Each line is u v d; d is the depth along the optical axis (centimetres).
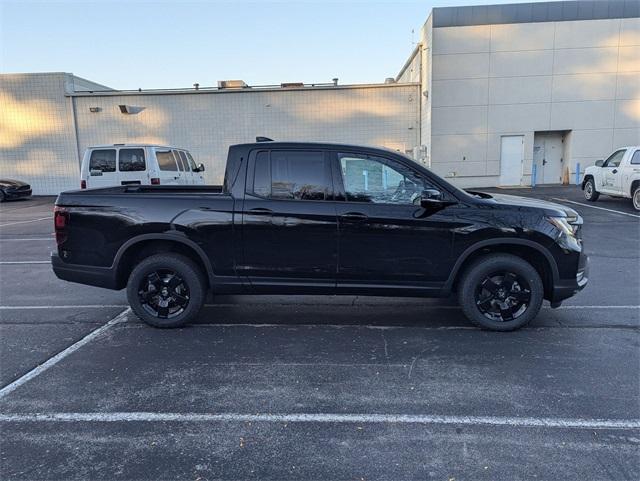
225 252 481
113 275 495
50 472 266
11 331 501
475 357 421
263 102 2269
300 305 586
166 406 340
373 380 378
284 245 474
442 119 2091
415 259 468
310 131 2280
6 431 308
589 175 1560
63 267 504
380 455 280
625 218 1220
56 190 2372
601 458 274
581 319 518
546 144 2166
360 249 469
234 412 331
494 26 2033
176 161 1374
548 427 307
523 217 462
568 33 2028
